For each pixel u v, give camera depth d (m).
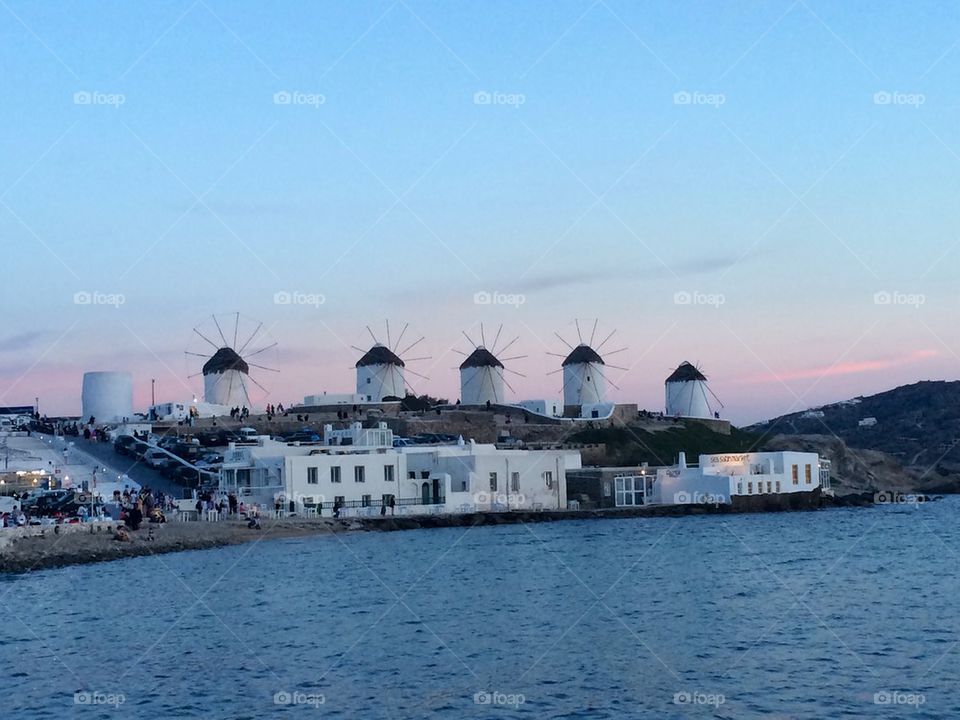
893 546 117.50
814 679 56.38
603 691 54.44
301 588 85.75
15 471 141.25
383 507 140.88
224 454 151.88
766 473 174.12
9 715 51.06
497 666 59.31
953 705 51.69
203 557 105.94
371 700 52.94
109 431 178.38
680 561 103.19
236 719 50.03
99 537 109.88
